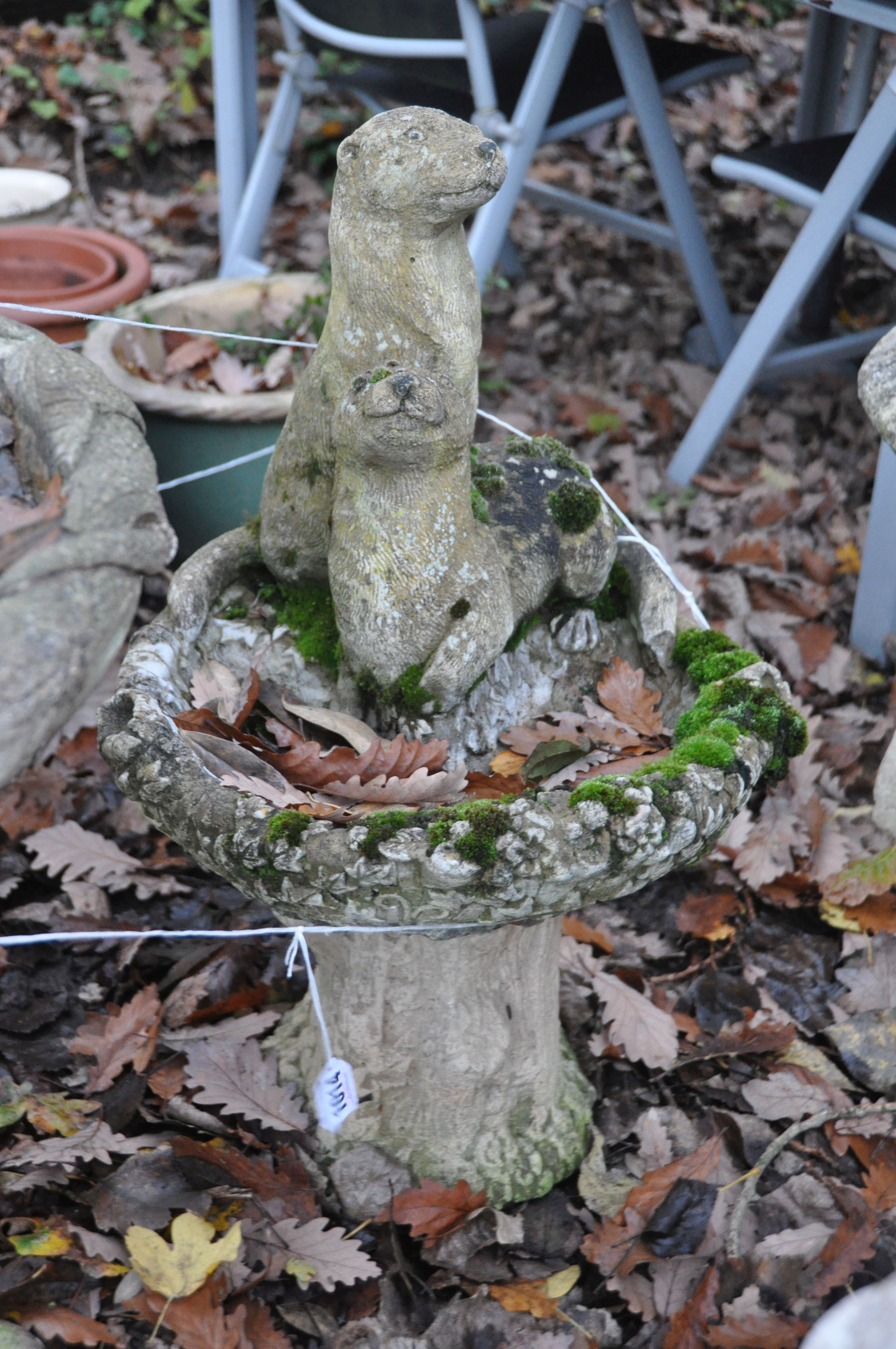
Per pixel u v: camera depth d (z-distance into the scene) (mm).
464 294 1339
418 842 1187
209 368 2809
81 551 899
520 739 1466
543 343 3744
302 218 4246
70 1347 1420
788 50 5555
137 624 2592
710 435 3055
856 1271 1489
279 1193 1565
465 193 1248
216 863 1259
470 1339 1456
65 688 855
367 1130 1642
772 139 5043
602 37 3541
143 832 2182
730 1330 1413
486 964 1531
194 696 1423
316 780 1344
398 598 1312
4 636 836
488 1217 1575
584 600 1551
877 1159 1665
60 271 2953
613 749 1450
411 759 1336
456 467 1291
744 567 2867
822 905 2074
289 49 3219
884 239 2801
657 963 2041
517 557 1441
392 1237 1544
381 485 1280
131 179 4480
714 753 1310
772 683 1457
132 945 1915
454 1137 1634
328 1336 1461
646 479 3148
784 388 3568
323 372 1374
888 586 2541
